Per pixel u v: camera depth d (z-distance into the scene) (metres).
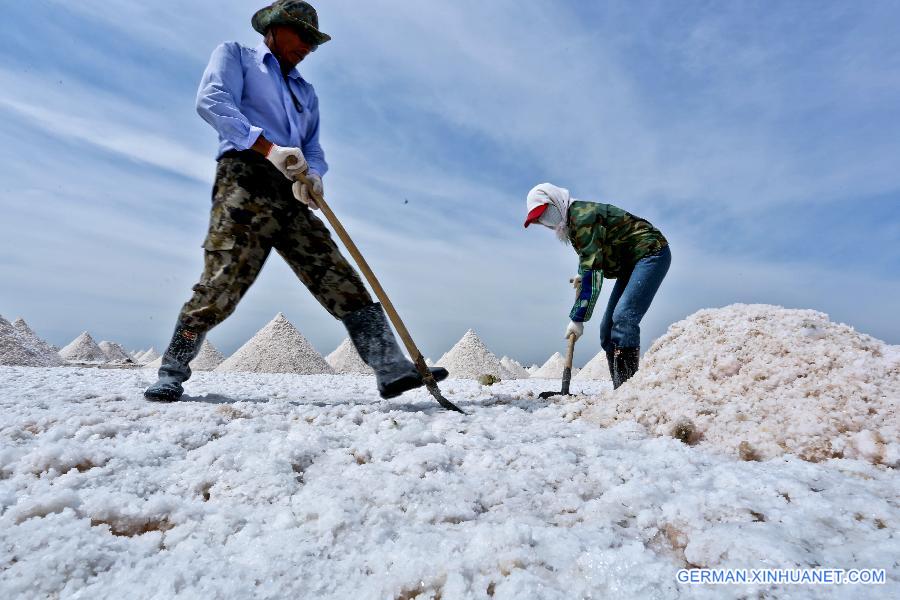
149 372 6.49
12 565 1.29
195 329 3.48
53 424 2.54
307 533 1.51
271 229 3.52
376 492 1.77
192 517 1.62
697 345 3.43
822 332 3.18
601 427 2.99
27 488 1.74
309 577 1.30
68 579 1.25
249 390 4.75
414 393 4.82
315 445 2.23
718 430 2.63
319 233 3.64
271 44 3.74
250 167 3.45
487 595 1.22
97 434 2.34
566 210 4.07
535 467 2.12
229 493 1.78
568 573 1.29
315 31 3.68
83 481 1.79
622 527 1.58
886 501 1.76
